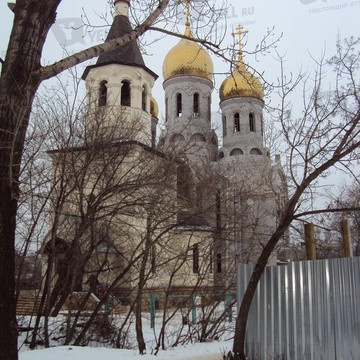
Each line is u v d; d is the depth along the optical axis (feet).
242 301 27.53
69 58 22.35
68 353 31.45
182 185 44.34
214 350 34.60
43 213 41.09
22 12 21.02
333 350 24.29
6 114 20.33
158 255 42.11
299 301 26.08
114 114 54.39
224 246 46.03
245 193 49.32
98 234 44.45
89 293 42.63
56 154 40.70
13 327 19.65
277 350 26.45
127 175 43.37
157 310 64.75
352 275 24.02
